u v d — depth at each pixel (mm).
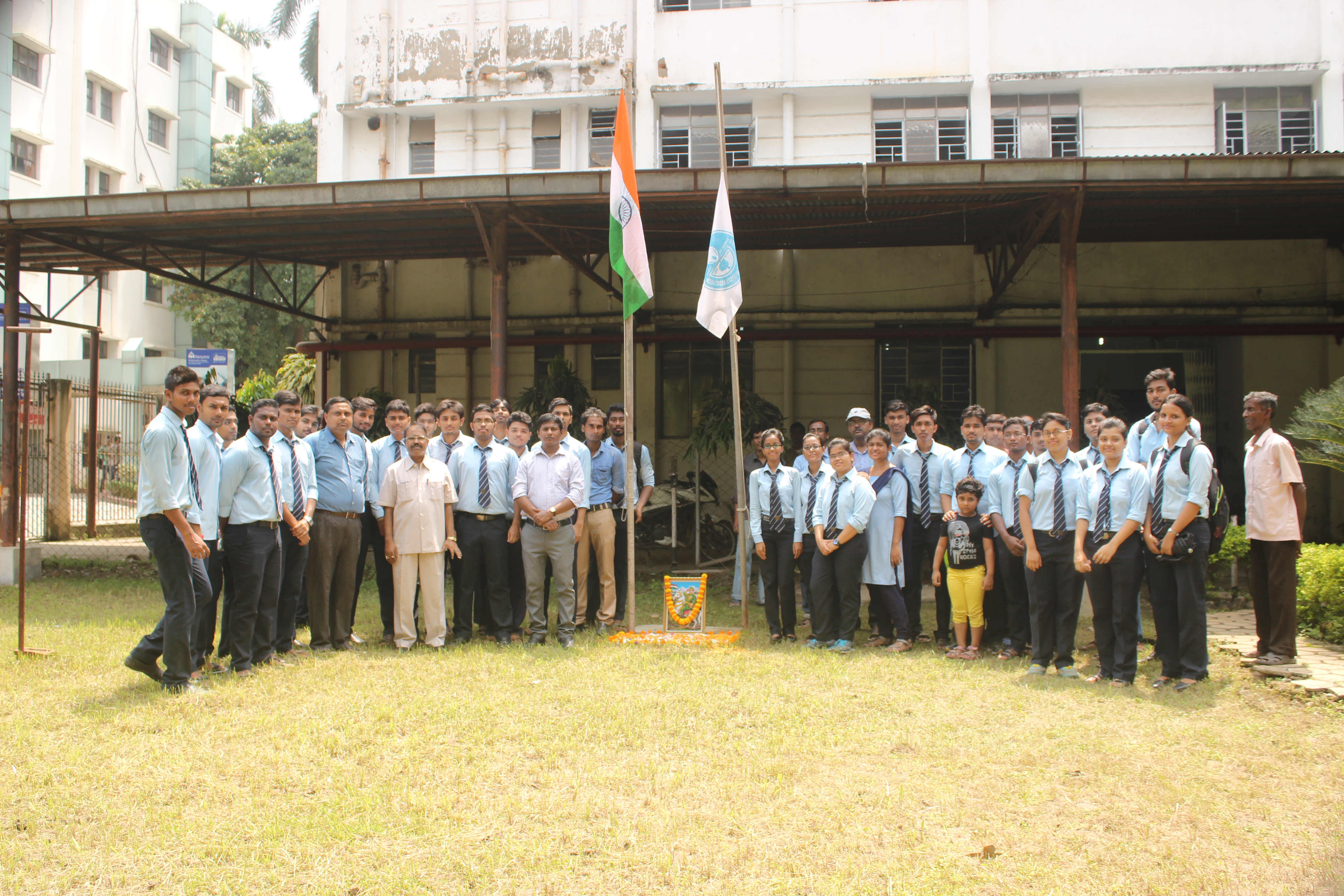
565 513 6656
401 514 6594
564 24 14273
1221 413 13648
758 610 8547
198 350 9977
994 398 13031
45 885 2953
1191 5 13102
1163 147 13281
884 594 6746
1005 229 11109
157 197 9438
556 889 2926
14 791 3715
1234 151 13211
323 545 6457
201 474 5555
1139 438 6387
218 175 29344
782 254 13227
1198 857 3184
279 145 28516
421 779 3867
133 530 12344
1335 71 12797
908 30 13578
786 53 13680
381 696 5117
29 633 6992
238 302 25000
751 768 4012
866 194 8625
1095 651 6656
